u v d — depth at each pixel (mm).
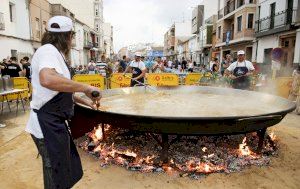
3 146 4516
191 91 5961
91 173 3484
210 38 38375
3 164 3783
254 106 4227
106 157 3895
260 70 20359
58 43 2045
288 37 17844
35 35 21578
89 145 4227
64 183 2098
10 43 17469
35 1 21641
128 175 3430
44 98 1987
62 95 2039
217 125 3055
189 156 3859
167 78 10758
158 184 3215
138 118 3061
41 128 2000
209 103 4480
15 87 8812
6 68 10117
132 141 4508
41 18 23094
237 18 26531
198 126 3051
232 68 7355
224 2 32375
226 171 3486
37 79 2006
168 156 3850
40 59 1895
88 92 1988
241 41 25219
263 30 21109
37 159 3945
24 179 3355
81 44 38000
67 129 2186
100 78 9656
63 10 27750
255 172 3514
